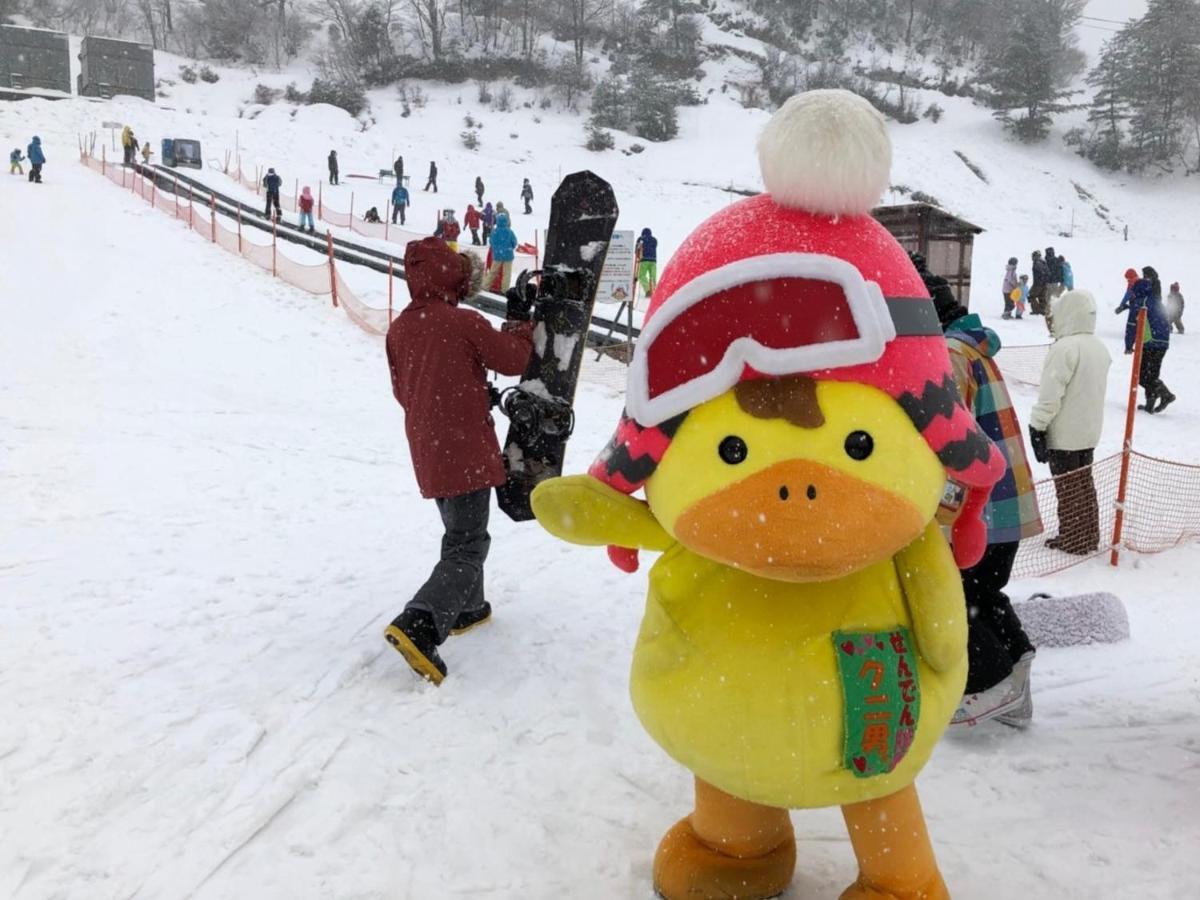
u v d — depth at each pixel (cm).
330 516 638
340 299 1686
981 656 328
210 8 8231
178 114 5116
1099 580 554
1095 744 332
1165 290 2855
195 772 301
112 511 620
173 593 470
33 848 260
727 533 187
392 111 7106
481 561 401
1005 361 1538
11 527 573
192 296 1606
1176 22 6919
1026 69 7388
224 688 365
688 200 4906
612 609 467
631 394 205
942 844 270
